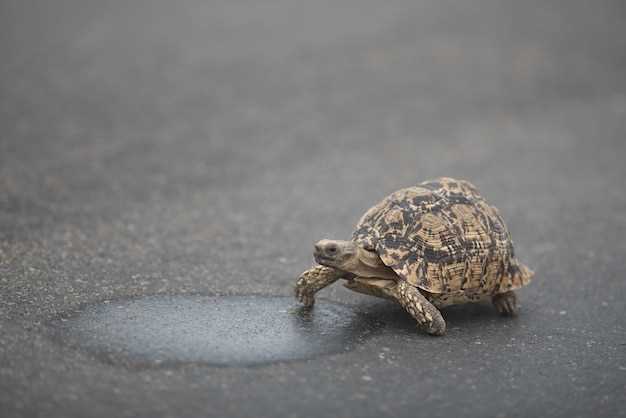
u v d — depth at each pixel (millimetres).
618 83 33219
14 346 8414
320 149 23234
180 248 13602
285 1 45094
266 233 15328
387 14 42844
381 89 30609
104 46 32750
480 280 10297
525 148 24453
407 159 22703
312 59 33812
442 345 9609
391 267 9906
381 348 9359
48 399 7355
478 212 10656
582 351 9711
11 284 10570
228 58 32844
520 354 9492
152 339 8984
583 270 13695
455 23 41406
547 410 7961
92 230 14195
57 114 23594
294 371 8445
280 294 11344
